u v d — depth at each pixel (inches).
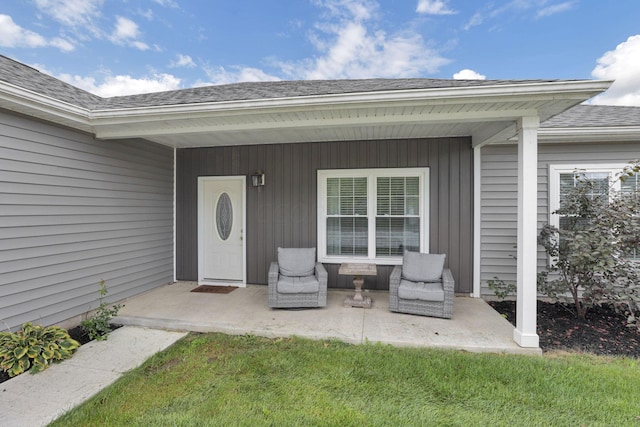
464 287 204.8
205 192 235.6
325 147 216.8
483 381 105.0
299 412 89.5
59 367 117.2
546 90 112.7
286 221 222.5
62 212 152.0
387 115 137.7
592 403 92.6
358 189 214.5
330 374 110.3
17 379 108.7
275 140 213.8
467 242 203.6
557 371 110.7
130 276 195.8
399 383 104.3
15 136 131.0
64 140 152.6
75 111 141.4
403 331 145.3
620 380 104.6
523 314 128.0
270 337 144.5
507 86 114.5
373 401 94.8
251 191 227.0
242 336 146.5
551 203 198.5
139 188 203.3
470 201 202.5
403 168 208.5
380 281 213.0
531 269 127.3
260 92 191.9
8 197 128.8
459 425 83.9
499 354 127.5
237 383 105.3
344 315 167.2
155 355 127.2
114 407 93.0
